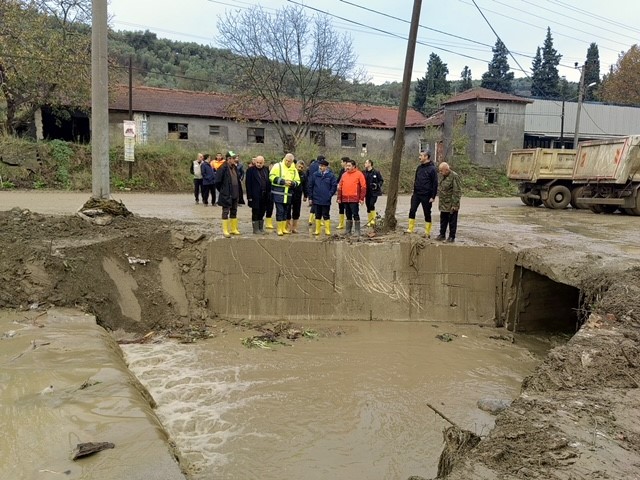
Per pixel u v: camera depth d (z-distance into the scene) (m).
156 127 32.28
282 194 12.07
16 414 5.44
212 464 5.93
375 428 6.95
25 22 24.84
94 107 11.61
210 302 11.27
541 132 43.72
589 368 6.07
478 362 9.61
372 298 11.89
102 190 11.87
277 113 32.44
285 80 33.06
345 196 12.60
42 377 6.36
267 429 6.80
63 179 23.64
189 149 29.27
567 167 21.64
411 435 6.80
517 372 9.18
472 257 12.02
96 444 4.85
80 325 8.47
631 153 18.22
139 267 10.76
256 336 10.46
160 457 4.73
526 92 77.44
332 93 33.34
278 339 10.42
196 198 19.62
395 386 8.35
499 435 4.55
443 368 9.22
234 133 34.25
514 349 10.45
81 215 11.30
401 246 11.97
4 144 23.52
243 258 11.48
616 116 45.62
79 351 7.27
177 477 4.45
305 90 33.09
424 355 9.84
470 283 12.06
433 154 39.41
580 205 21.70
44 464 4.58
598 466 4.00
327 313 11.78
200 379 8.25
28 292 9.22
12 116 26.42
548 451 4.23
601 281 9.44
